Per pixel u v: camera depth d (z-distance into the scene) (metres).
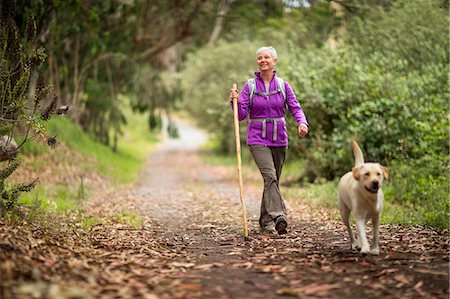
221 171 20.98
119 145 31.02
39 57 6.40
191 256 5.38
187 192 13.54
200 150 34.47
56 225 6.64
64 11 13.86
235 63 23.33
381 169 5.05
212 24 22.30
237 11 18.83
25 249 4.62
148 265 4.79
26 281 3.83
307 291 3.96
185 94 26.27
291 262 4.93
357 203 5.15
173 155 31.31
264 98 6.71
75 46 19.16
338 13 15.04
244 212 6.38
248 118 7.17
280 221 6.39
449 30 11.38
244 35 24.81
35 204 6.96
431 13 11.54
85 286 3.87
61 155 15.45
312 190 11.50
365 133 11.55
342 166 12.66
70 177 13.60
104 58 20.88
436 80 10.71
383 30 12.59
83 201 10.33
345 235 6.53
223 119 18.03
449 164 9.45
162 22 20.11
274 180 6.61
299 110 6.76
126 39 20.27
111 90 21.77
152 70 23.58
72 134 18.48
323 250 5.54
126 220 8.16
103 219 8.14
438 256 5.02
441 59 11.33
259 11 18.16
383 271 4.45
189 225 7.89
